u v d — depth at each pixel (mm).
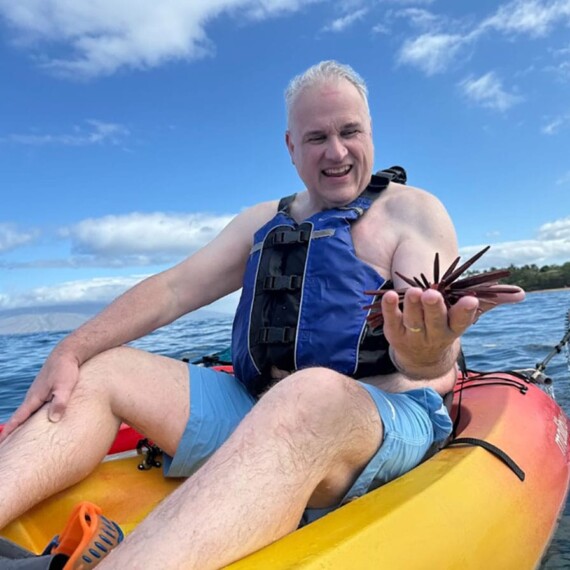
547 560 1832
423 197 2104
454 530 1416
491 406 2311
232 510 1183
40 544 1618
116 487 1889
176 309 2375
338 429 1398
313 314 1991
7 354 10148
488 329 8609
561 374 4617
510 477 1769
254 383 2070
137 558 1108
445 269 1868
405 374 1625
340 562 1161
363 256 2068
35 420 1671
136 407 1816
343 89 2141
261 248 2223
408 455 1657
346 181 2178
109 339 1996
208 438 1886
